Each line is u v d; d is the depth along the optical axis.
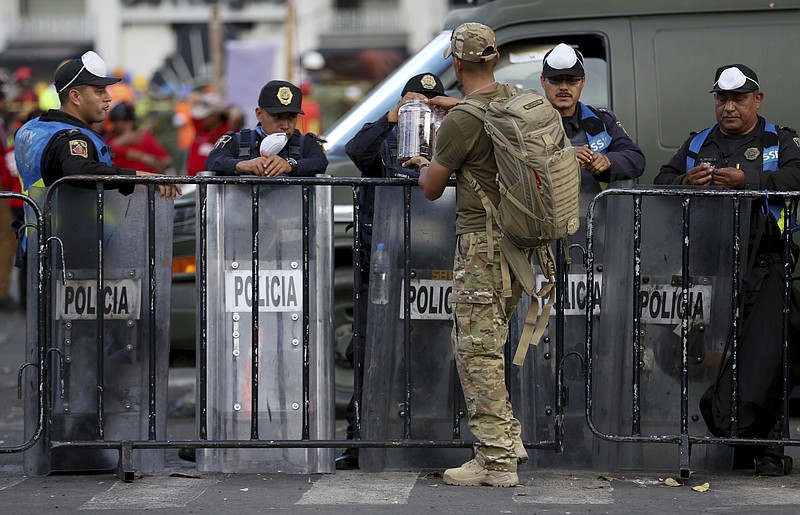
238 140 23.00
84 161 21.53
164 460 22.64
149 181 21.36
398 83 28.70
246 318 21.94
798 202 22.80
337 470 22.73
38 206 21.38
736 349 21.62
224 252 21.86
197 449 22.27
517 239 19.33
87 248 21.80
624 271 21.75
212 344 21.97
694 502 20.06
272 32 138.50
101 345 21.66
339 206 28.31
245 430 22.08
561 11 27.75
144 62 141.62
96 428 22.05
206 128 44.62
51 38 142.00
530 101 19.22
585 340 21.95
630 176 22.19
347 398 29.25
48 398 21.66
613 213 21.80
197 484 21.45
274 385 22.05
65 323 21.83
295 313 21.97
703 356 21.98
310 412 22.03
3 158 48.81
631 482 21.59
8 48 142.00
